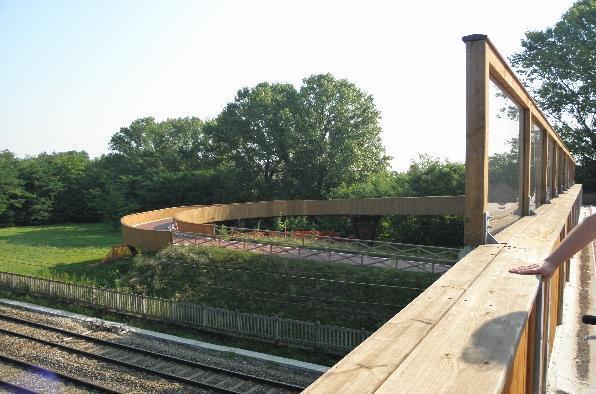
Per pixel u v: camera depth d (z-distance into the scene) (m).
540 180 10.09
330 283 17.97
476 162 4.32
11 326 17.03
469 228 4.37
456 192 37.69
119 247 28.69
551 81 44.53
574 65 42.53
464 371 1.48
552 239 4.45
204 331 16.73
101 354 14.07
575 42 42.50
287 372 12.95
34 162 63.62
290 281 18.73
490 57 4.49
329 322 16.38
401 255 18.55
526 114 7.12
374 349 1.68
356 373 1.47
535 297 2.52
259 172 54.59
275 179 53.28
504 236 4.67
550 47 44.09
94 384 11.60
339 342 14.27
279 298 18.09
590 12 41.88
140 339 15.79
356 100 50.16
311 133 48.47
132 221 31.75
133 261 24.44
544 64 43.91
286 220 36.44
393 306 16.22
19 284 22.12
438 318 2.05
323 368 13.23
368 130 49.84
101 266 27.28
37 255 33.78
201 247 23.12
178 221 28.42
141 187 60.44
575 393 3.96
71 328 16.86
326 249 20.91
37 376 12.36
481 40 4.23
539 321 2.91
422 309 2.19
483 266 3.18
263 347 15.28
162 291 20.62
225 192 54.31
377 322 15.81
